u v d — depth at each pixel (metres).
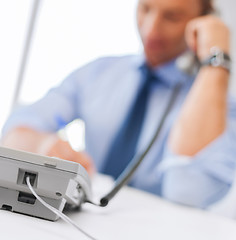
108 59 1.71
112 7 1.72
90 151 1.62
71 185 0.51
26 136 1.64
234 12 1.63
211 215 1.20
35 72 1.73
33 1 1.74
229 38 1.61
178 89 1.57
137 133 1.59
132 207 0.90
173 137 1.54
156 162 1.53
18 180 0.50
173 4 1.63
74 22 1.73
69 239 0.42
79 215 0.62
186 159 1.51
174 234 0.63
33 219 0.49
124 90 1.66
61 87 1.71
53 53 1.73
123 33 1.70
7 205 0.51
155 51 1.63
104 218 0.65
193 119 1.54
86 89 1.69
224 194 1.45
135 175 1.52
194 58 1.59
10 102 1.72
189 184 1.48
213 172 1.48
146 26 1.66
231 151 1.49
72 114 1.67
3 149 0.49
